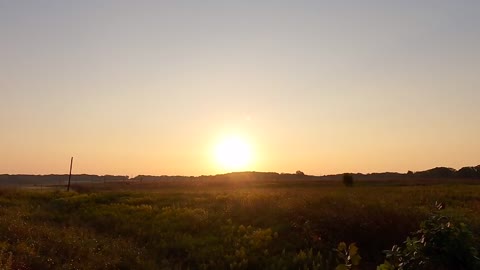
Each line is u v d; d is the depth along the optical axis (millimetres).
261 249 15273
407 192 36094
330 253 14156
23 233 14969
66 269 11609
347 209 18750
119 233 19094
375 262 14367
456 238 5566
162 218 22094
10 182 126375
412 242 5719
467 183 70688
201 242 16500
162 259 14711
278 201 24172
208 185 74562
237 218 21406
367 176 135250
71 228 18125
